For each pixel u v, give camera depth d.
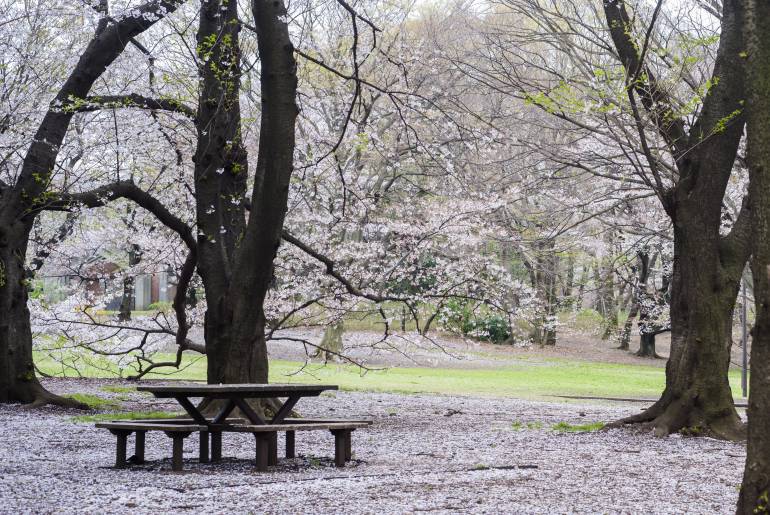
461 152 19.20
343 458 7.80
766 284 4.41
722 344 10.77
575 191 18.75
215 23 12.08
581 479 7.00
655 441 10.12
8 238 13.59
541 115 17.84
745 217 10.98
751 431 4.44
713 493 6.38
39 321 17.58
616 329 39.31
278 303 17.78
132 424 7.49
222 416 8.21
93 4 13.56
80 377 21.20
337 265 17.77
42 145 13.66
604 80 11.18
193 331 32.25
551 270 29.48
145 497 5.86
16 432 10.28
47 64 15.12
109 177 16.80
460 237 19.12
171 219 13.22
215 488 6.30
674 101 11.72
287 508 5.48
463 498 5.94
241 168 11.92
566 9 14.64
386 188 23.02
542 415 14.66
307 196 16.83
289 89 10.39
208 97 11.88
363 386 22.38
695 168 10.73
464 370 30.84
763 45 4.52
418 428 11.80
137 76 14.40
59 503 5.59
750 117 4.55
